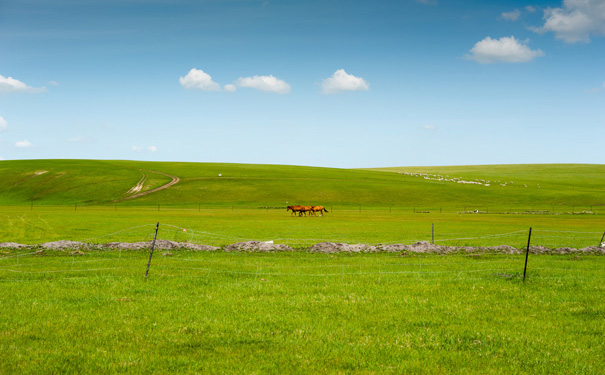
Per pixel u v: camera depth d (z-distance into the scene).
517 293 14.81
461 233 44.53
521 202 127.56
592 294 14.71
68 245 26.91
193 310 12.41
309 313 12.27
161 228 47.59
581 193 143.25
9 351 9.12
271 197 130.88
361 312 12.40
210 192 133.88
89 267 19.61
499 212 96.31
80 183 142.00
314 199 130.25
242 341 10.05
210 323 11.23
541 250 27.62
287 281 16.77
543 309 12.90
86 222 56.09
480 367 8.74
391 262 22.16
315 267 20.38
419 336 10.46
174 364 8.67
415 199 132.25
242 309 12.59
